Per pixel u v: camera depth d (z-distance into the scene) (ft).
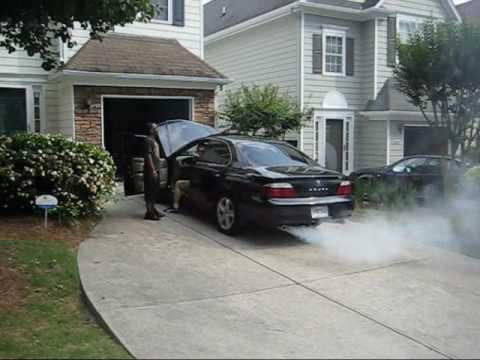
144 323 15.66
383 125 60.70
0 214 27.76
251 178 25.75
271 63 63.62
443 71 47.03
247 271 21.29
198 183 29.78
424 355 14.30
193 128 36.29
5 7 21.77
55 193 27.37
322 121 60.70
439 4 66.13
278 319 16.38
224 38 71.92
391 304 18.16
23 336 14.96
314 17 59.62
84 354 13.69
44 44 24.81
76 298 18.15
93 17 22.77
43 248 22.44
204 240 26.17
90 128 42.78
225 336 14.92
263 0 67.77
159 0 51.42
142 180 36.09
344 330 15.75
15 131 46.68
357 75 63.10
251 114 49.32
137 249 23.99
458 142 50.06
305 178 25.45
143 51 47.47
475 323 16.76
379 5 60.59
